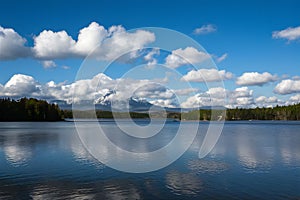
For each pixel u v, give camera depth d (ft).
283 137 145.89
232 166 64.13
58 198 42.24
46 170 59.67
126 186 47.93
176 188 46.93
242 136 151.74
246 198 42.24
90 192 44.96
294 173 57.26
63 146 99.66
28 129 201.67
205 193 44.45
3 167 62.85
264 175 55.72
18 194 43.96
